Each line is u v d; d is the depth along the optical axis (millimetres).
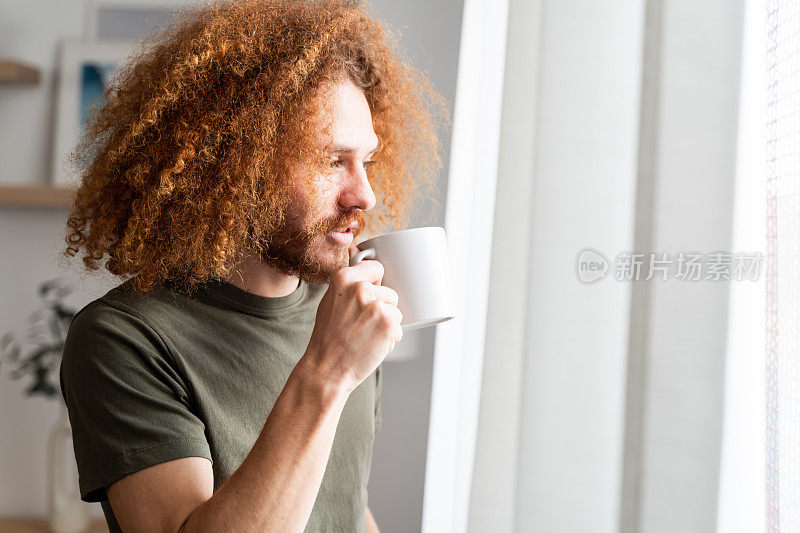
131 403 813
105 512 903
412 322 840
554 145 618
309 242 908
